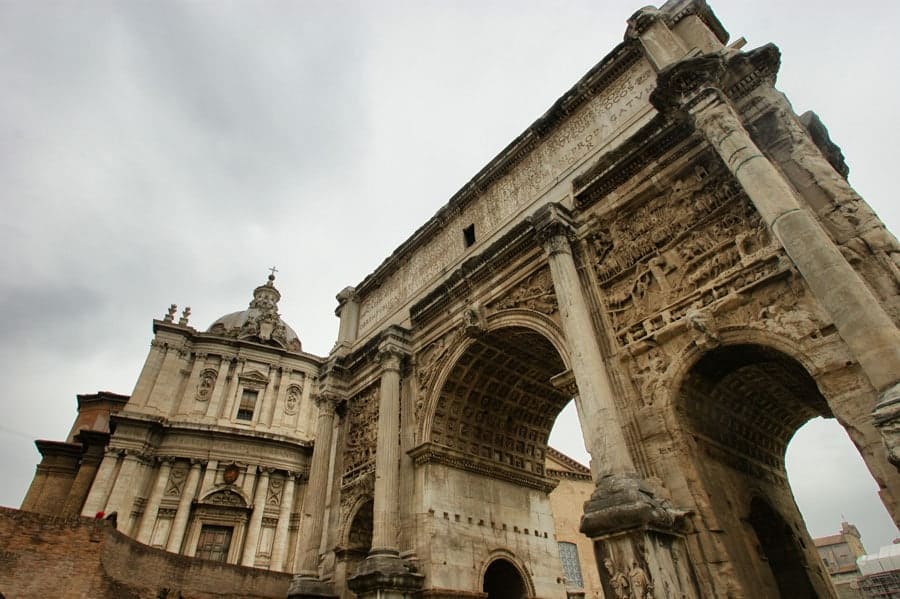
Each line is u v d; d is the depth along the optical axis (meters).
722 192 12.50
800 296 10.36
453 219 22.02
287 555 37.53
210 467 38.41
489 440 20.16
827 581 11.95
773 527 11.97
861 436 8.84
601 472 11.05
